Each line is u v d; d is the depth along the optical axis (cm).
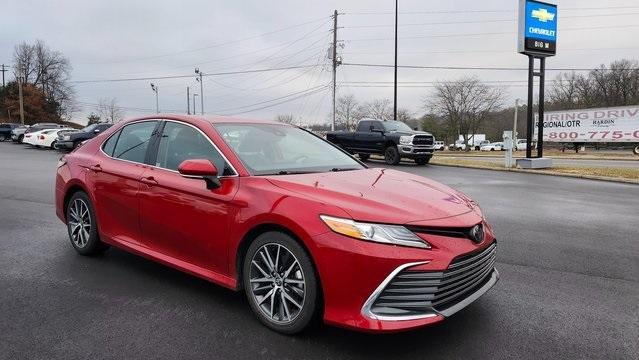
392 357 319
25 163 1883
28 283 455
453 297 324
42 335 349
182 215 411
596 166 1927
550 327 369
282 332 350
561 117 3662
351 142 2238
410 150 1958
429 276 305
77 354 321
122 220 478
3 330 356
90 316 382
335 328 360
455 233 326
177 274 482
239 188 377
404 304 306
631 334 359
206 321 373
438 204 348
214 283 425
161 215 431
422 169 1822
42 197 980
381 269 303
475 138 8612
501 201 987
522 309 404
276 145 453
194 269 410
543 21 1805
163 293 431
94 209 513
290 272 345
